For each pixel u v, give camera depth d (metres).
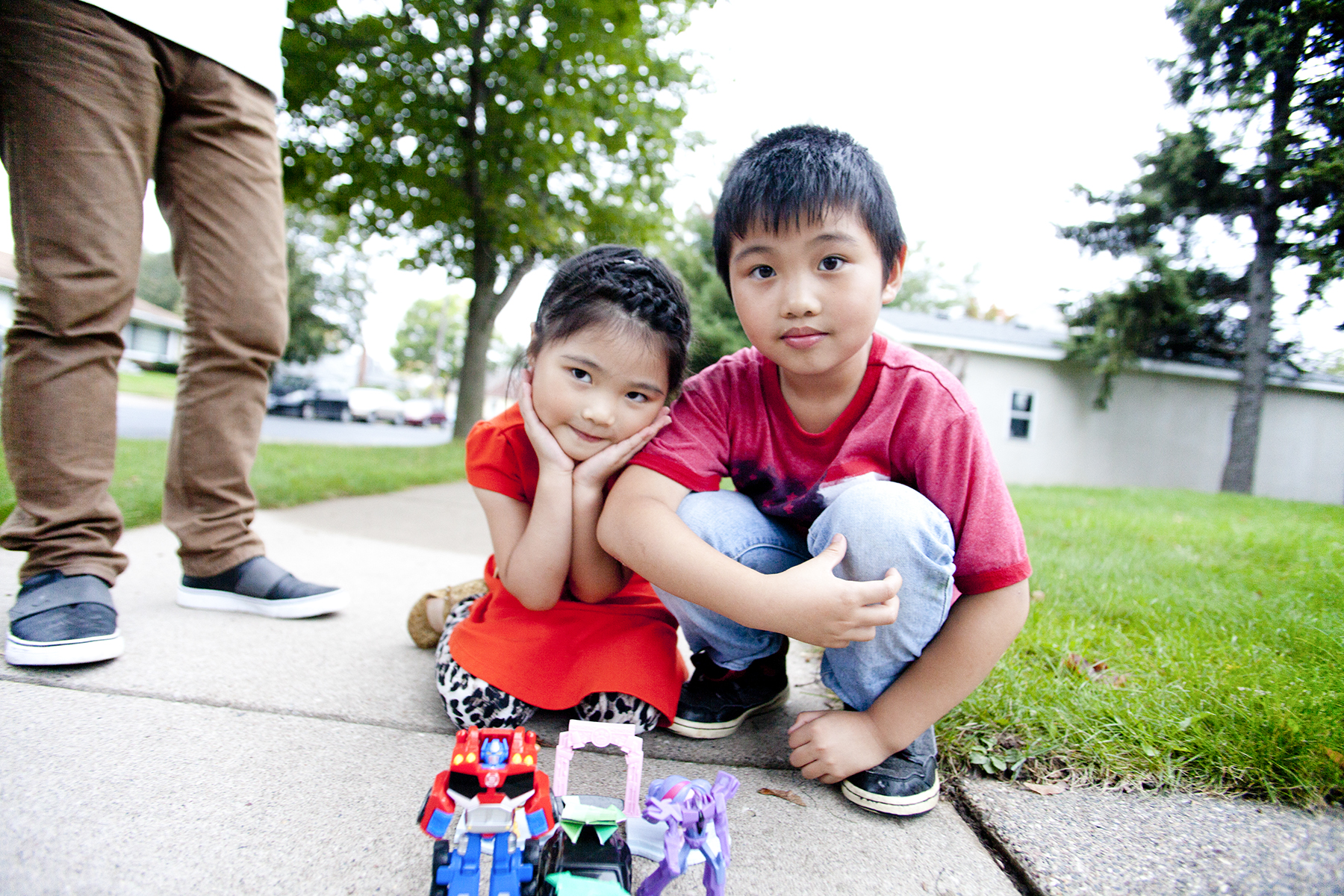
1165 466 12.23
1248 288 4.80
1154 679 1.46
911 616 1.09
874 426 1.20
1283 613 1.79
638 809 0.88
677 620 1.42
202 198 1.72
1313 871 0.96
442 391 48.28
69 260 1.48
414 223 9.95
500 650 1.30
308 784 1.08
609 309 1.18
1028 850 0.99
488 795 0.75
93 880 0.83
